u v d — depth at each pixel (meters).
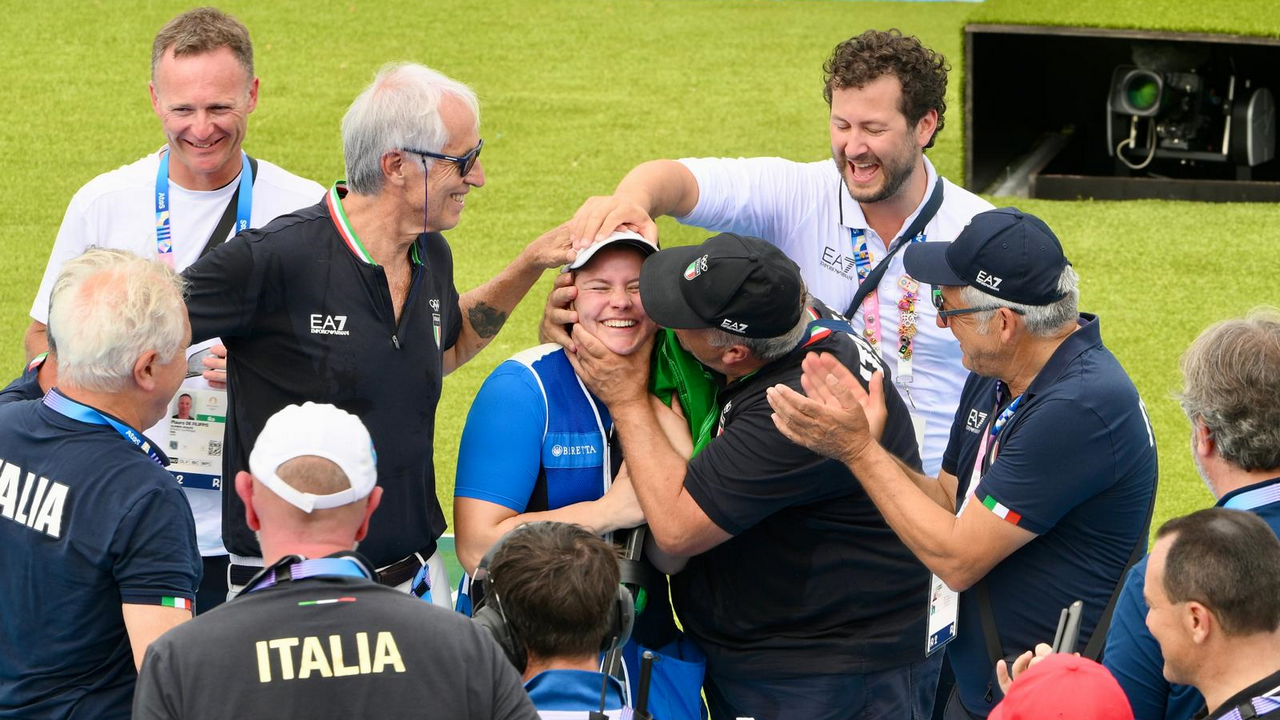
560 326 12.70
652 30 49.62
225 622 8.60
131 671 10.56
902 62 14.35
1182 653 9.36
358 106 11.70
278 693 8.36
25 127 39.75
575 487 12.89
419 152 11.56
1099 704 8.80
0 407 10.78
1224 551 9.12
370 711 8.43
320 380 11.93
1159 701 10.30
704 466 12.02
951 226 15.49
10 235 33.56
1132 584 10.43
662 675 12.70
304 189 15.05
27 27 46.78
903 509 11.59
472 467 12.71
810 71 46.19
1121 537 11.94
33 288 31.08
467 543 12.51
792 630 12.64
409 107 11.51
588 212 12.68
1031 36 39.16
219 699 8.33
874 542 12.54
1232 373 10.27
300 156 38.66
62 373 10.41
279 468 9.02
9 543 10.28
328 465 9.04
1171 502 23.19
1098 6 36.91
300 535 9.06
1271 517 10.21
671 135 41.06
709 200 15.69
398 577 12.55
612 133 41.09
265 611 8.65
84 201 14.56
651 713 12.52
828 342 12.51
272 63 44.88
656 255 12.21
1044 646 10.64
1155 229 35.09
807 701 12.62
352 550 9.13
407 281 12.34
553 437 12.77
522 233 34.91
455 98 11.75
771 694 12.72
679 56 47.34
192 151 14.08
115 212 14.52
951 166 39.56
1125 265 33.16
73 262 10.53
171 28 14.00
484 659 8.81
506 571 9.68
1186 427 25.91
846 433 11.48
